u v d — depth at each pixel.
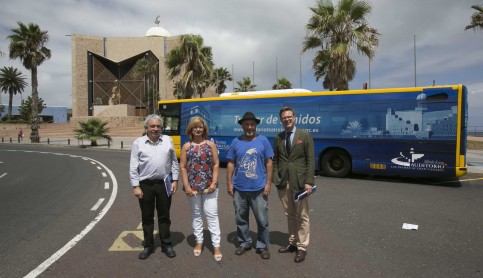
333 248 4.54
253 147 4.12
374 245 4.66
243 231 4.29
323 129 11.49
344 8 15.80
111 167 15.12
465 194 8.47
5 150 27.39
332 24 15.87
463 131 9.54
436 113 9.84
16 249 4.57
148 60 55.84
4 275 3.74
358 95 10.98
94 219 6.14
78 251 4.49
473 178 11.27
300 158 4.11
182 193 8.71
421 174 10.00
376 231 5.32
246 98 13.20
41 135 50.97
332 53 15.62
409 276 3.66
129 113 59.88
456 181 10.66
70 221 6.01
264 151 4.15
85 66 70.62
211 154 4.19
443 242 4.78
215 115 13.96
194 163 4.16
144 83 66.94
